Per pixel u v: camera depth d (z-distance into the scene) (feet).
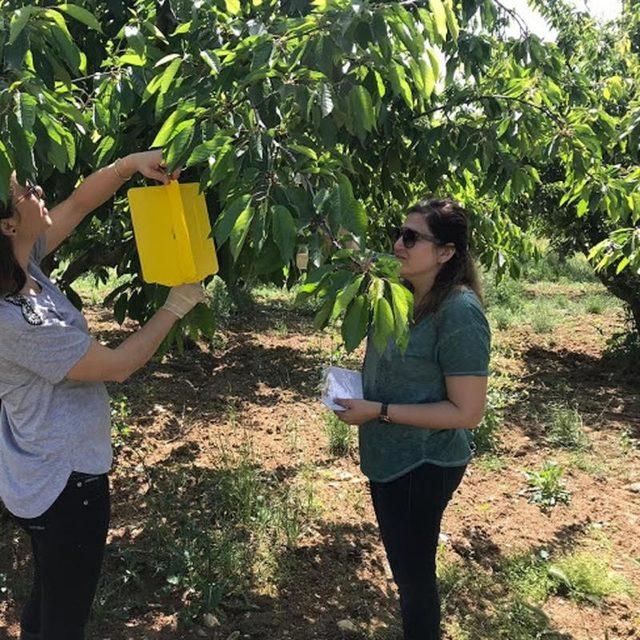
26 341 5.37
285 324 30.55
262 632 9.54
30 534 6.05
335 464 15.53
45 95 5.00
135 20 7.07
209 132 5.47
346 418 7.11
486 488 14.61
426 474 7.16
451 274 7.08
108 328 27.81
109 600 9.96
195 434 17.08
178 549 10.94
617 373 24.88
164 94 6.14
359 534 12.37
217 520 12.35
